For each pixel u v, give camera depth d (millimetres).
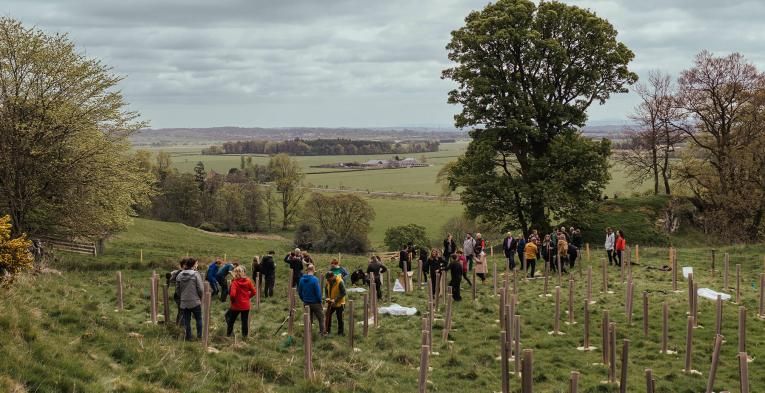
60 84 36312
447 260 33719
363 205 88312
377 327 21406
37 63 35625
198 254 45594
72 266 33969
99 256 41031
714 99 55375
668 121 58375
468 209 51875
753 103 53000
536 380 16891
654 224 54594
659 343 19969
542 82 50250
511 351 18969
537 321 22734
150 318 20797
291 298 19984
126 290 25656
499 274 33938
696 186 60094
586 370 17625
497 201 50625
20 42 35500
